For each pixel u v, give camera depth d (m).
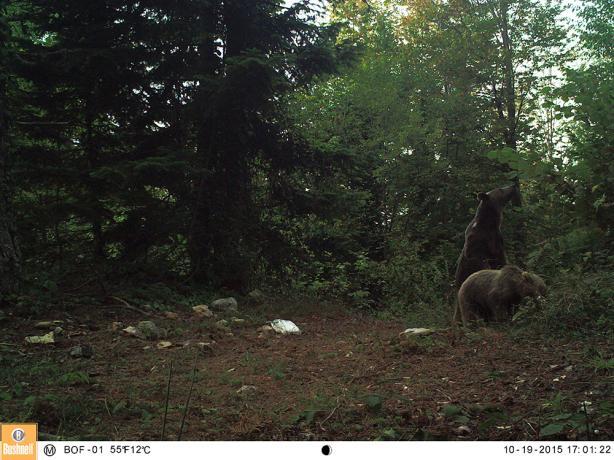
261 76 10.84
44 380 5.36
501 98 25.38
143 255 12.12
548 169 8.62
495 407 4.09
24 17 11.92
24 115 12.23
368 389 4.98
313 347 7.27
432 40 25.94
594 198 8.36
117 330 7.71
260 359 6.50
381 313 12.23
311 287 15.24
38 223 11.31
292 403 4.71
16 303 8.40
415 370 5.52
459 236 19.33
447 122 22.97
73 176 11.07
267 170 13.41
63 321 7.94
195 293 11.28
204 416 4.39
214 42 12.37
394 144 21.77
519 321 6.81
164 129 12.15
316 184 13.94
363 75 23.48
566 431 3.61
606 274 7.19
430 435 3.58
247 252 12.77
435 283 13.61
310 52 12.51
